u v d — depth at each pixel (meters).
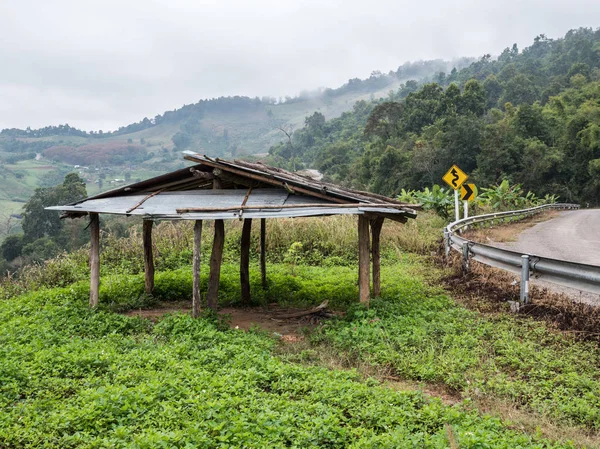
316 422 5.08
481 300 10.96
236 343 8.35
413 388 6.73
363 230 10.39
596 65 137.62
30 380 6.20
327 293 12.74
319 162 112.44
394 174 67.50
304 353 7.99
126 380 6.31
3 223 100.38
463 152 64.56
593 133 65.94
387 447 4.63
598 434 5.28
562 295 10.11
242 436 4.79
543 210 41.59
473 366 7.17
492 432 4.95
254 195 10.30
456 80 179.12
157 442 4.58
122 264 17.05
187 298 13.12
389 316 9.77
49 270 15.92
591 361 7.02
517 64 157.25
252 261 18.33
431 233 23.25
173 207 9.98
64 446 4.71
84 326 9.35
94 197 11.24
